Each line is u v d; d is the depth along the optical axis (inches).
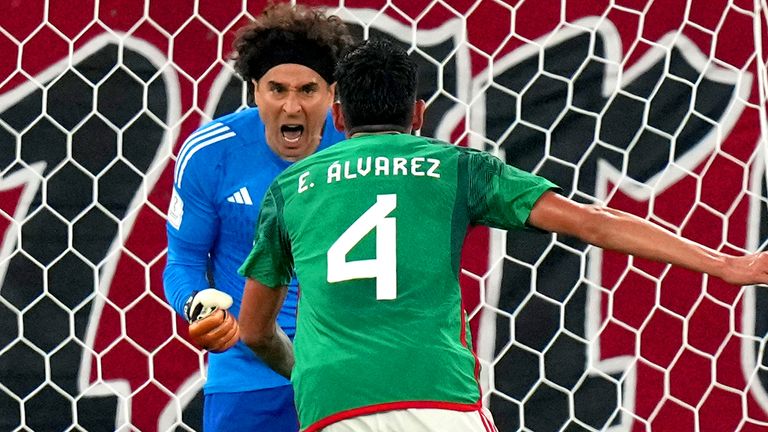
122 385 540.4
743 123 554.3
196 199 426.6
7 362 535.2
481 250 552.4
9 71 536.1
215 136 429.4
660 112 554.3
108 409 539.8
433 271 318.7
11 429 535.2
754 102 554.3
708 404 554.9
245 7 546.3
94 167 540.1
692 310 554.9
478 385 326.6
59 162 538.0
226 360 434.0
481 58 552.7
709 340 554.9
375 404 311.0
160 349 542.0
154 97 542.6
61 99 538.9
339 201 326.6
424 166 328.2
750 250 552.7
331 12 547.2
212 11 545.6
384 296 316.2
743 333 554.9
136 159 542.0
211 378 438.3
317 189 332.2
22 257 535.8
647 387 554.6
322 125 428.8
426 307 317.1
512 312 553.0
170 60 543.2
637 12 555.5
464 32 552.4
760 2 546.6
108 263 539.5
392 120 342.6
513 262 553.0
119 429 540.1
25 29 537.6
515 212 321.7
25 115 537.0
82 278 538.6
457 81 552.1
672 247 307.6
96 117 539.5
